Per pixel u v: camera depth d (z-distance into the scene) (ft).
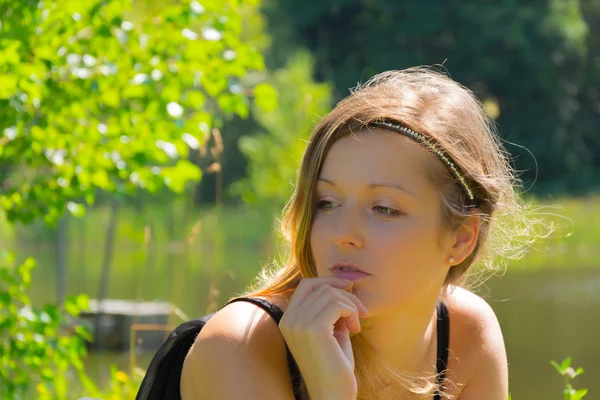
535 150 150.41
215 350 7.40
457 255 7.98
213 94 15.65
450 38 152.66
